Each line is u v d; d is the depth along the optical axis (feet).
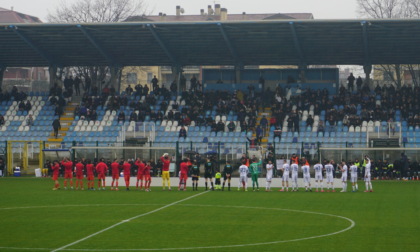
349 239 74.28
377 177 172.04
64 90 245.24
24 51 220.02
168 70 359.66
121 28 193.16
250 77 230.27
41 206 107.14
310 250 67.87
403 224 85.56
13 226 84.23
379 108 203.00
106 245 70.64
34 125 217.56
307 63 221.46
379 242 72.33
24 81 296.51
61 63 229.04
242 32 195.00
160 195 127.54
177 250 67.87
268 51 211.41
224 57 219.82
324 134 198.08
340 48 206.49
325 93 213.66
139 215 94.99
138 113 215.72
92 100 225.76
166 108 218.18
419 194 128.16
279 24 186.19
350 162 168.96
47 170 188.03
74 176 181.47
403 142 180.55
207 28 192.24
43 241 73.00
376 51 208.03
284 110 209.36
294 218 91.81
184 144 186.39
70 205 108.68
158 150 183.32
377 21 179.63
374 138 188.24
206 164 141.49
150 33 198.08
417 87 211.41
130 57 221.66
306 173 138.62
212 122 206.08
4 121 219.20
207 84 229.25
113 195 127.34
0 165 186.60
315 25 186.39
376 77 294.46
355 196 125.18
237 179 167.32
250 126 204.13
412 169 170.60
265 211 100.01
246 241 73.05
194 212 98.63
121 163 179.01
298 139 197.16
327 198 120.98
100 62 228.84
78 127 214.28
